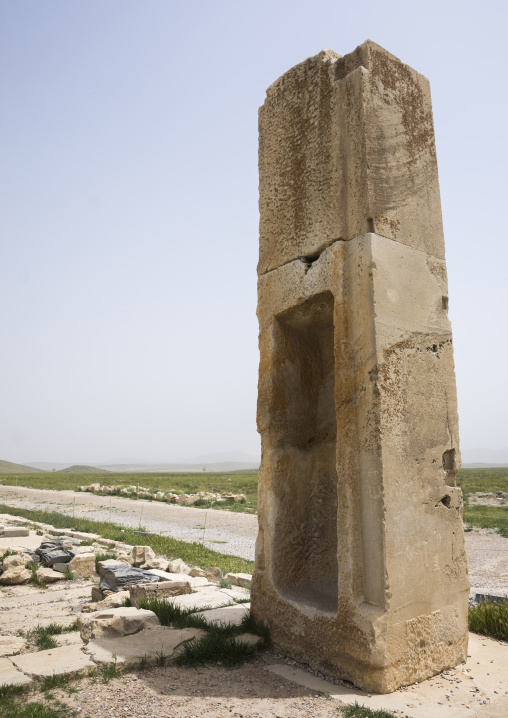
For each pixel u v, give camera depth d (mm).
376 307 4656
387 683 4254
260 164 6043
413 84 5402
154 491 31281
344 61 5227
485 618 5922
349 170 5020
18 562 9828
